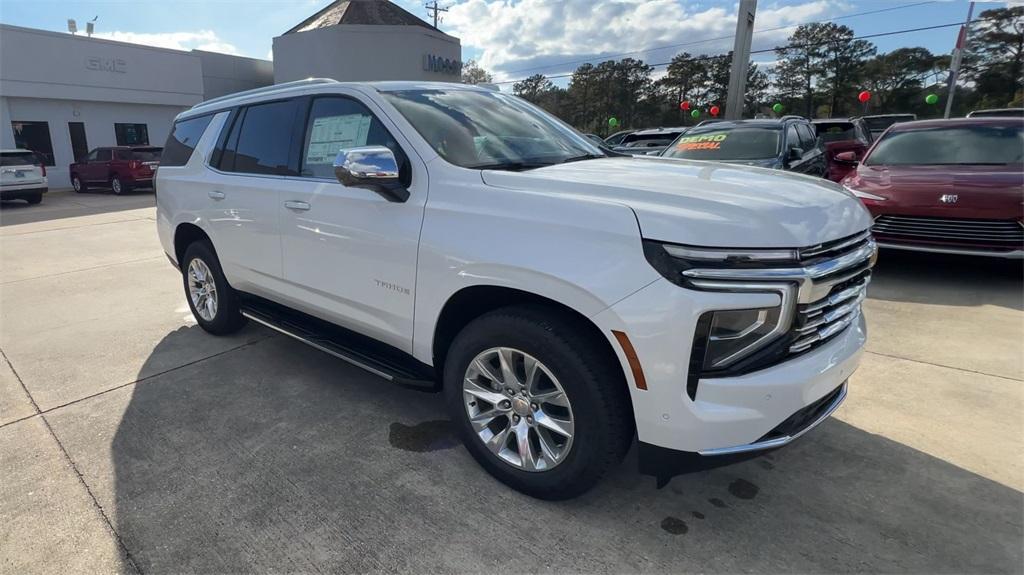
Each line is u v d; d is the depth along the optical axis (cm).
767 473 278
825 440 306
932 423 321
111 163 1872
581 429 232
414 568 221
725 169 281
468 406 272
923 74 5794
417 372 299
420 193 276
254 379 390
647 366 208
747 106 6800
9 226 1165
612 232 213
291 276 356
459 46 2619
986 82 5353
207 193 418
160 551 230
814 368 219
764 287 202
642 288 206
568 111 7400
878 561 222
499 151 298
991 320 475
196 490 269
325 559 226
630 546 231
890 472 277
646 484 271
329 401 358
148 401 359
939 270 629
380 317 303
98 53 2217
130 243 935
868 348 425
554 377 236
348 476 279
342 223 309
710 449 211
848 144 1217
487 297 260
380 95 313
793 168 799
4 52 1966
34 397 366
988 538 233
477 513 251
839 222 226
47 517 250
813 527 241
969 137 668
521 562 223
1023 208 527
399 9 2891
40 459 295
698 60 6825
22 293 619
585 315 217
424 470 284
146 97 2384
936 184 571
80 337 476
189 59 2525
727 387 205
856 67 6178
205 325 470
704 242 200
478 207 253
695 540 234
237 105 412
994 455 290
